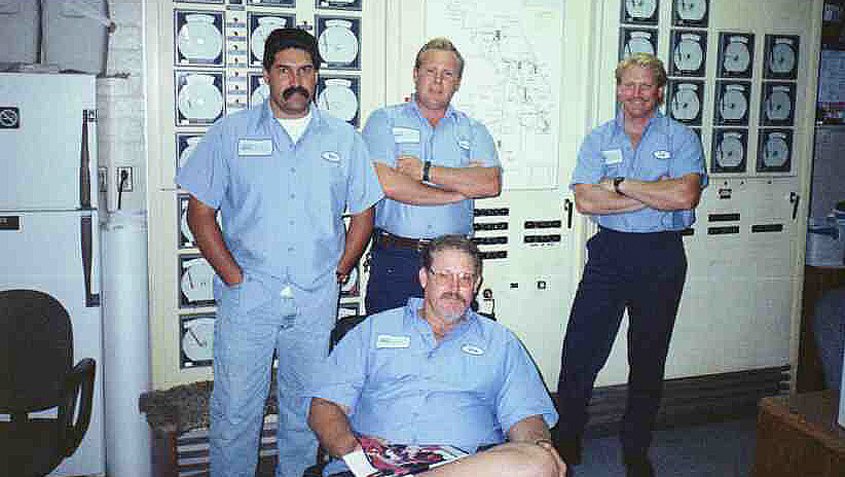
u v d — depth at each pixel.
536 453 1.66
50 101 2.87
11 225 2.88
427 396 2.14
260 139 2.62
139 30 3.30
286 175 2.62
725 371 3.93
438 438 2.12
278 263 2.63
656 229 3.06
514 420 2.15
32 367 2.53
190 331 3.18
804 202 3.89
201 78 3.05
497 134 3.44
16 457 2.37
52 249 2.93
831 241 3.95
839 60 3.90
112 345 3.05
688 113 3.63
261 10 3.07
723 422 3.84
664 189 2.99
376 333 2.18
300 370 2.75
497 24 3.37
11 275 2.91
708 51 3.61
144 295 3.08
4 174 2.86
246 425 2.74
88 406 2.57
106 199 3.35
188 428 2.96
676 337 3.82
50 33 3.04
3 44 2.99
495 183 2.89
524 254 3.56
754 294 3.91
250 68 3.09
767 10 3.67
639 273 3.07
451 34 3.31
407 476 1.68
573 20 3.47
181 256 3.13
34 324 2.53
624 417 3.26
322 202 2.66
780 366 4.01
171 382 3.19
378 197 2.78
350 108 3.22
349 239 2.80
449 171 2.83
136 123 3.34
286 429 2.84
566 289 3.65
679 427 3.76
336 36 3.17
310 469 2.10
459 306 2.11
